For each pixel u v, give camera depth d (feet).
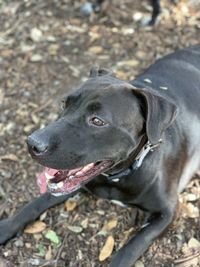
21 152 5.40
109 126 3.96
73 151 3.96
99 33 6.75
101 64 6.35
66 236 4.78
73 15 6.99
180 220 4.90
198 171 5.24
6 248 4.69
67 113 4.06
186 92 4.91
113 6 7.11
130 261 4.44
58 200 4.88
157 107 4.01
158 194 4.52
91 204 4.99
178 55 5.30
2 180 5.16
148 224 4.61
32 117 5.73
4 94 5.97
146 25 6.84
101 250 4.68
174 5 7.13
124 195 4.56
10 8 7.02
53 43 6.59
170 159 4.57
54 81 6.13
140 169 4.36
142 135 4.15
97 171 4.20
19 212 4.78
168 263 4.63
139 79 4.88
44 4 7.11
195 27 6.88
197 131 4.86
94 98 3.97
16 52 6.47
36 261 4.62
